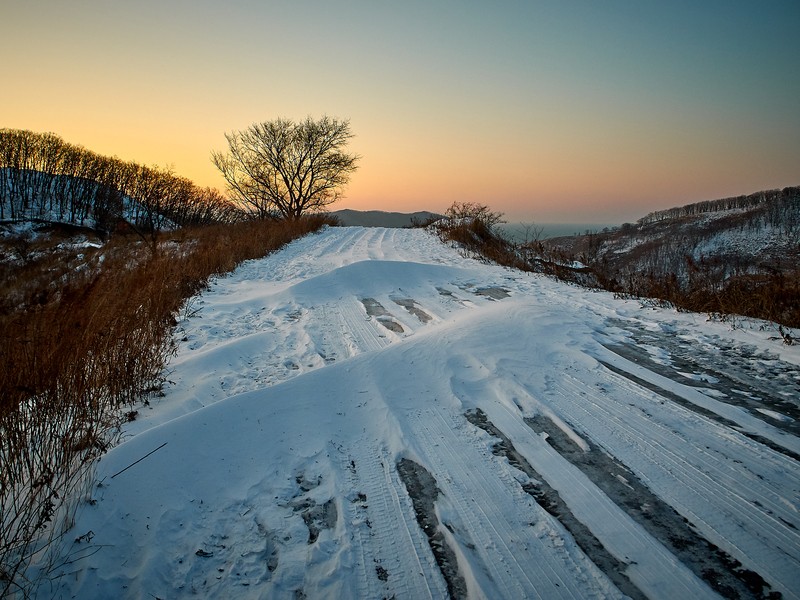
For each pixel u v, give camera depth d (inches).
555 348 203.5
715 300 257.9
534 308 251.3
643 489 115.6
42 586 86.8
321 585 92.0
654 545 98.5
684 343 210.7
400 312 289.0
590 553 97.4
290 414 152.3
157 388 172.4
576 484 118.6
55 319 150.3
